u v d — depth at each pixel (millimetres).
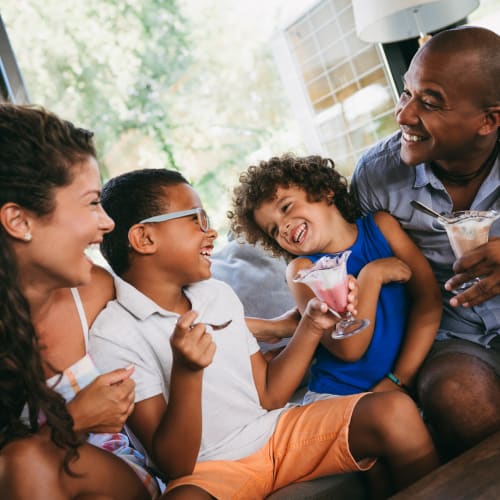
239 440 1301
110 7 4426
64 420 1047
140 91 4602
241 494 1217
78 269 1101
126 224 1341
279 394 1407
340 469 1271
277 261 1999
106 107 4535
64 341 1248
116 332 1263
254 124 4734
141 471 1233
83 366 1229
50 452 1054
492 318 1515
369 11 2383
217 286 1482
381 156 1612
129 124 4609
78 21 4359
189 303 1415
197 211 1352
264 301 1886
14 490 1001
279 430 1341
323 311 1353
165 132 4695
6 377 1046
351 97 3639
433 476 1015
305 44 3861
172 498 1135
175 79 4660
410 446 1215
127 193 1352
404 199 1577
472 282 1332
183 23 4586
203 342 1065
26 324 1047
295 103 4125
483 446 1071
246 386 1373
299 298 1559
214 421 1301
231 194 1852
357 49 3455
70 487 1071
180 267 1336
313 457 1283
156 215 1324
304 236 1578
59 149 1043
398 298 1588
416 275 1562
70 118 4426
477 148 1432
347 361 1524
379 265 1505
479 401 1304
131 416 1246
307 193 1588
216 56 4648
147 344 1279
